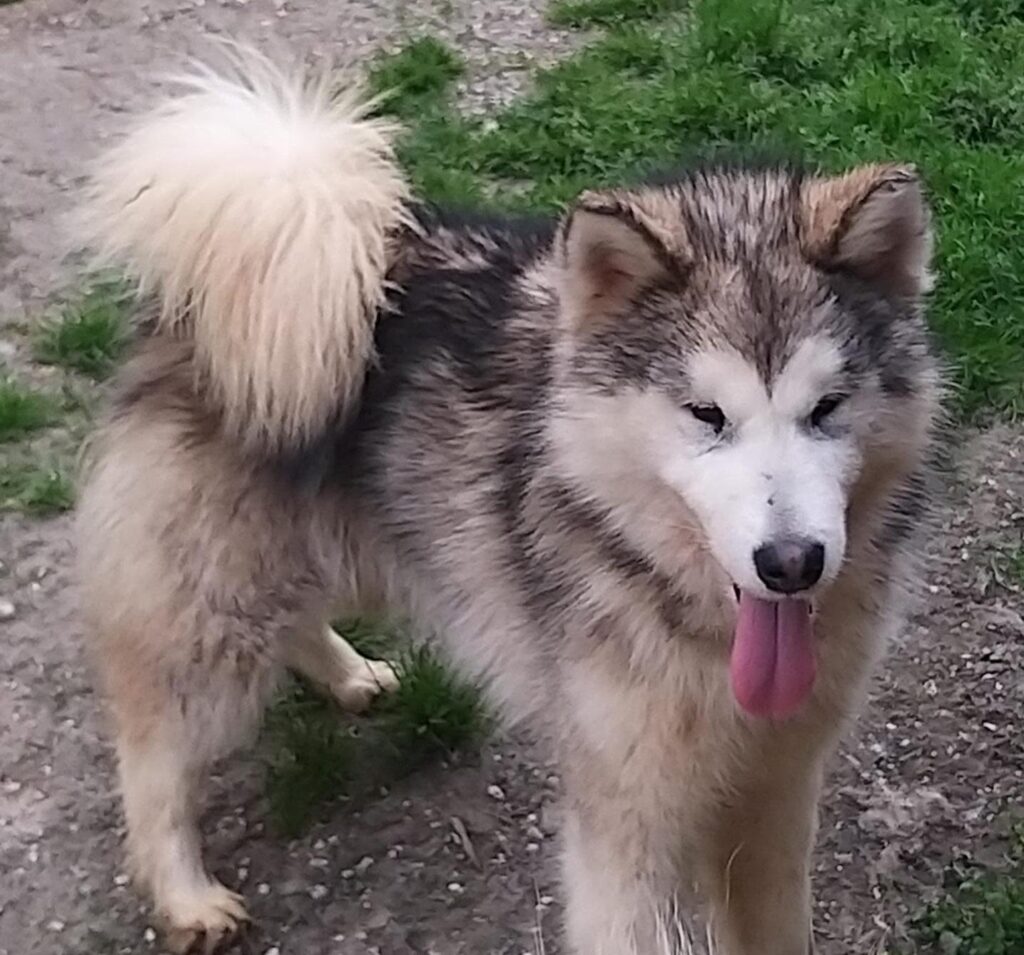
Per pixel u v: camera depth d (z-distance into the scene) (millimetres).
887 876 1438
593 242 1109
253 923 1439
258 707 1405
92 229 1373
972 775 1526
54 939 1441
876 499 1138
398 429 1307
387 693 1628
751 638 1097
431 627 1363
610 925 1223
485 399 1261
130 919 1454
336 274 1271
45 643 1737
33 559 1840
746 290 1085
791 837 1289
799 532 1023
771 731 1204
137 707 1398
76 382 2078
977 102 2432
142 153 1331
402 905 1453
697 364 1069
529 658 1245
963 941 1363
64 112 2771
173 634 1360
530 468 1196
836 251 1099
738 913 1322
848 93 2451
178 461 1339
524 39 2844
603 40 2748
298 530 1339
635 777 1192
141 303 1398
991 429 1915
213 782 1567
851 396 1074
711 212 1143
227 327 1284
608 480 1124
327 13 3025
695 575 1122
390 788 1556
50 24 3090
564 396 1137
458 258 1340
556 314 1206
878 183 1098
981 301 2029
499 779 1559
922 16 2686
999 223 2135
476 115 2561
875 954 1373
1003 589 1719
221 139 1299
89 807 1559
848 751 1555
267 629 1366
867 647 1210
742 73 2561
